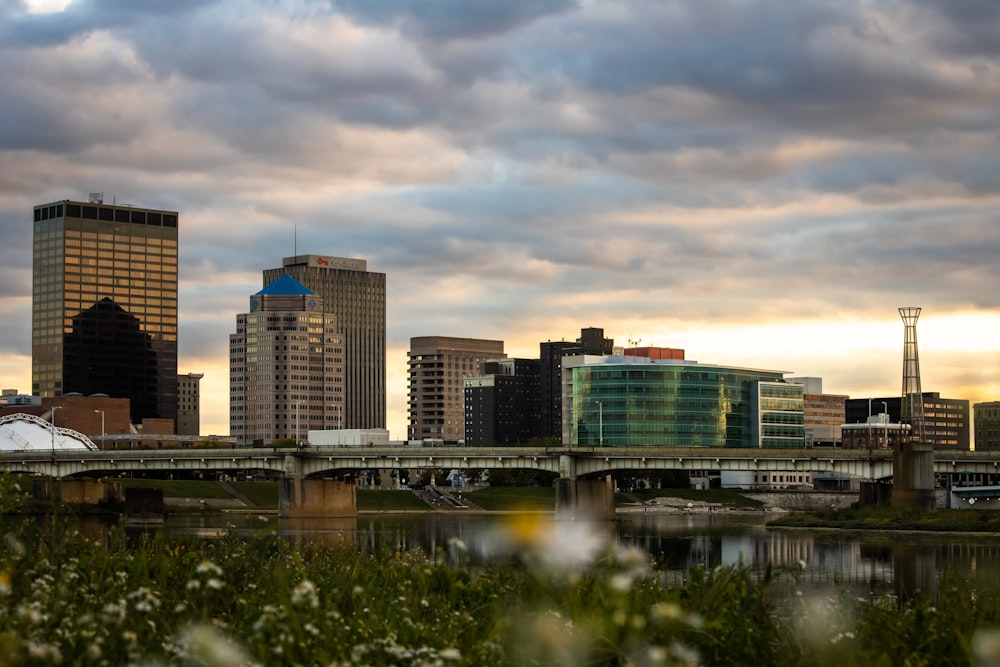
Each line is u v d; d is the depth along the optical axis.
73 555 40.47
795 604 41.69
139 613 30.92
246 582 39.88
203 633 26.53
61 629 27.98
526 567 33.56
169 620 32.06
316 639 28.38
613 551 33.31
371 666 27.61
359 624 30.59
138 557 41.03
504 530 21.75
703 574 36.72
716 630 31.23
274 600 34.41
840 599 40.00
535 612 30.83
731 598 34.19
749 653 30.78
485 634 31.38
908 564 130.38
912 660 30.53
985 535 192.50
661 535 199.50
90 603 32.66
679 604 33.75
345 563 48.97
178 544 50.03
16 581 33.44
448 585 39.66
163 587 36.72
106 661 26.61
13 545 36.44
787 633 33.72
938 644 31.31
